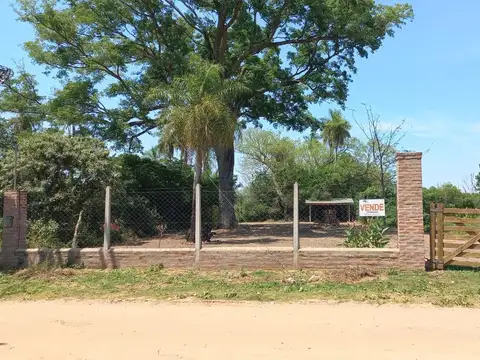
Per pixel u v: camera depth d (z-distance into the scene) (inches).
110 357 215.2
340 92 1101.7
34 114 1069.8
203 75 703.7
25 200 483.8
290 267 425.4
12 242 471.8
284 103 1138.0
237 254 434.3
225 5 920.9
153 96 756.0
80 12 936.9
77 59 968.3
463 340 235.5
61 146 653.9
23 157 641.6
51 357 216.4
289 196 1576.0
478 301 316.5
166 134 706.8
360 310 298.2
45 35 944.3
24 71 1073.5
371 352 217.5
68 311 311.4
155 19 955.3
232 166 1018.1
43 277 420.5
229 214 964.6
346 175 1651.1
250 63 1104.8
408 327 259.3
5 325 278.1
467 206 1214.3
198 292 358.9
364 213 445.7
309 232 913.5
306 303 319.6
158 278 407.5
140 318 289.1
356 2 910.4
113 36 994.7
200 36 1115.9
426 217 871.1
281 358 209.9
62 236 616.1
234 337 245.0
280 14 984.3
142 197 847.1
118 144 984.9
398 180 415.2
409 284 363.3
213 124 683.4
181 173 1040.2
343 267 417.7
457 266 418.9
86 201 648.4
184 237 796.6
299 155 2079.2
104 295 358.0
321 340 237.3
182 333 254.2
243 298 338.0
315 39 1024.9
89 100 968.9
